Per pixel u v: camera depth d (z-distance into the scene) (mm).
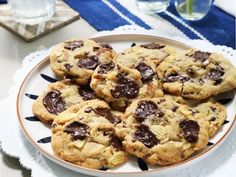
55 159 535
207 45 714
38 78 654
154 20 790
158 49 672
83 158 533
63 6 808
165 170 524
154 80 606
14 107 626
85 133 548
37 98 616
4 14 789
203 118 569
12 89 651
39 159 561
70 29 773
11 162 578
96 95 610
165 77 625
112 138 550
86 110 572
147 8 800
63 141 543
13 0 750
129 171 534
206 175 550
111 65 618
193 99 602
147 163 541
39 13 757
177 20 791
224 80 613
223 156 568
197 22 785
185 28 772
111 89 589
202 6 773
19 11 753
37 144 554
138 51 663
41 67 663
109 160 534
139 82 599
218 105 600
